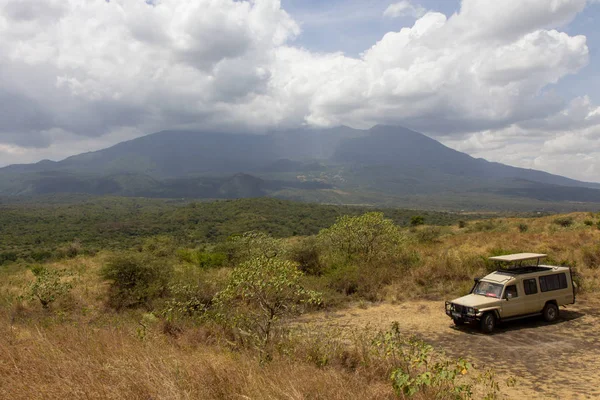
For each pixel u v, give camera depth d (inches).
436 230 1711.4
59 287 591.5
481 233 1503.4
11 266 1325.0
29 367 228.5
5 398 191.8
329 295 600.4
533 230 1448.1
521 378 311.4
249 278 327.3
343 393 210.8
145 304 566.9
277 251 864.3
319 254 824.3
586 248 784.3
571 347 379.9
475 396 273.9
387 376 268.5
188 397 191.9
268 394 197.8
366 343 327.3
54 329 346.9
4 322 391.2
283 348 302.7
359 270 688.4
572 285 490.0
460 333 442.6
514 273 475.8
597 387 288.8
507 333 434.6
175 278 596.1
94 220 4931.1
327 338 340.8
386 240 847.7
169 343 331.6
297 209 5118.1
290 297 341.7
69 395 192.9
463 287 614.5
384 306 573.0
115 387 197.8
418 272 697.6
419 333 450.0
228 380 220.5
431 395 224.7
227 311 375.9
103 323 417.7
